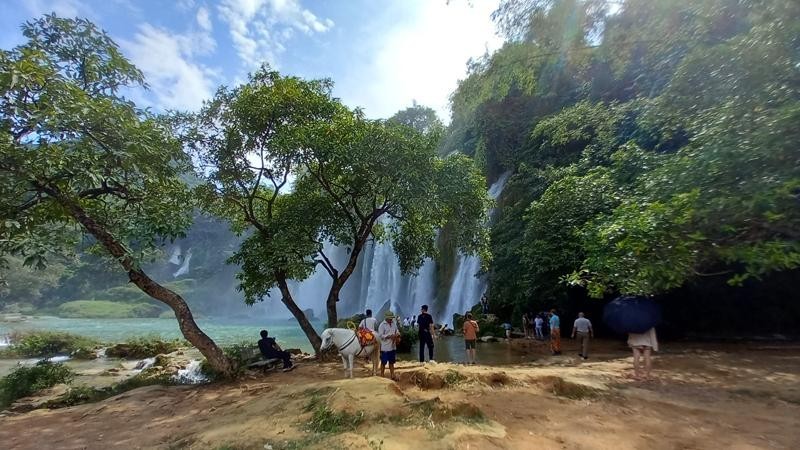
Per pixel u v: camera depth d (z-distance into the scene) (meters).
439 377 7.46
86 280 68.88
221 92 12.96
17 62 7.62
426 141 12.18
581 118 20.92
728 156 5.94
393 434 4.76
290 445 4.71
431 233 16.11
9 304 62.34
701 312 17.52
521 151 29.38
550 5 10.32
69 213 9.38
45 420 7.96
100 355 21.38
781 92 5.91
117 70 9.87
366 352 9.66
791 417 5.88
